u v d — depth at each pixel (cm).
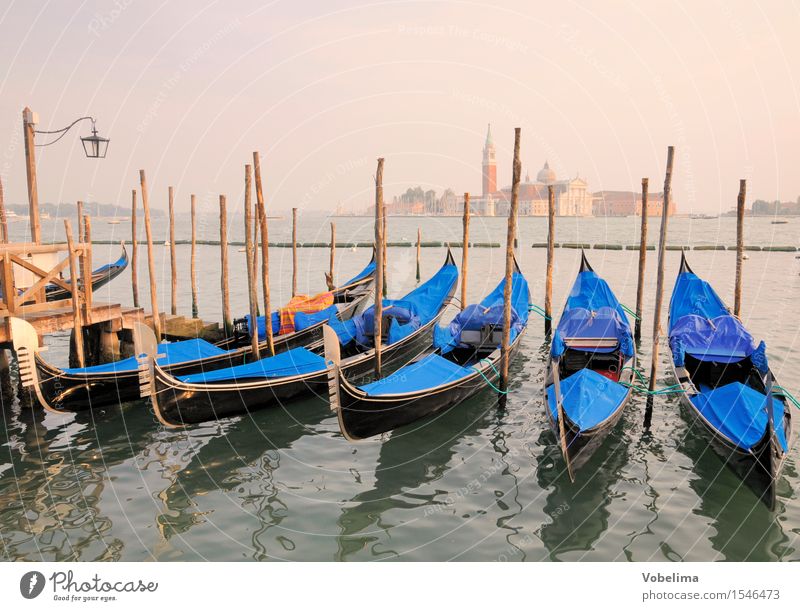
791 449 1039
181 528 861
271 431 1191
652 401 1140
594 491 946
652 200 15662
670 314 1608
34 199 1692
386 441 1146
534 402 1320
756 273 3256
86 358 1547
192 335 1777
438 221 11869
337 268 3966
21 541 826
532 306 1872
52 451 1099
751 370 1184
